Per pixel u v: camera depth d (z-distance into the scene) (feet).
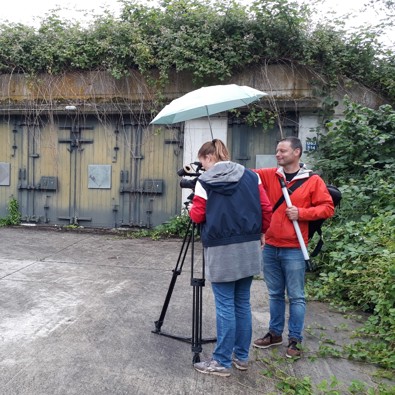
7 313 12.29
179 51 23.00
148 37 24.20
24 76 26.12
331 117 23.30
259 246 9.08
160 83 24.21
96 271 17.13
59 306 12.98
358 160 20.47
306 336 11.47
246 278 9.13
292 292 10.11
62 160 26.53
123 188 25.86
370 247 14.17
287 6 22.39
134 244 22.50
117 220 26.09
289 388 8.64
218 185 8.59
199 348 9.49
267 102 23.57
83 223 26.55
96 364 9.45
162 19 24.23
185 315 12.58
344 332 11.81
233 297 9.01
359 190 17.56
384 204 17.37
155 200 25.64
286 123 23.94
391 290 11.90
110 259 19.20
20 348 10.09
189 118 11.23
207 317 12.48
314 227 10.43
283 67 23.63
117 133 25.77
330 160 21.36
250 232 8.82
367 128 20.15
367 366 9.89
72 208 26.61
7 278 15.75
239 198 8.71
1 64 25.76
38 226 26.63
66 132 26.37
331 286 14.55
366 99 23.75
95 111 25.38
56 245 21.80
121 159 25.82
